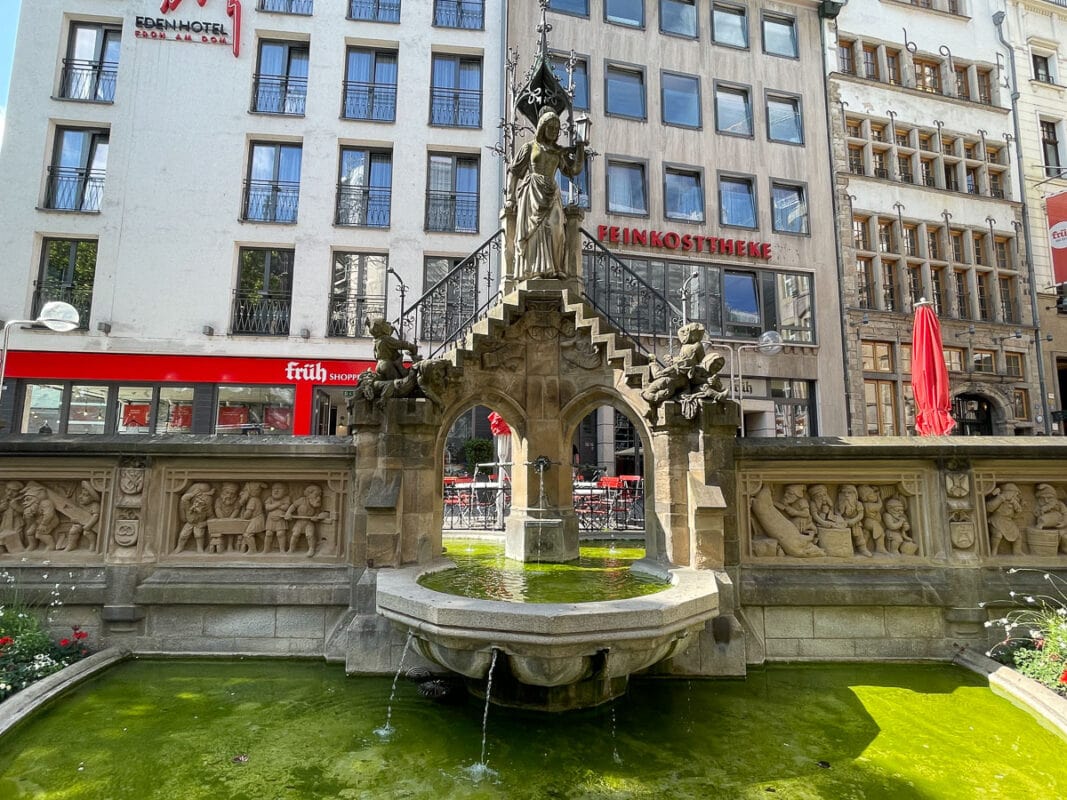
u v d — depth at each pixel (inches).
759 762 149.3
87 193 703.1
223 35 737.6
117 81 711.1
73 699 181.6
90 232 683.4
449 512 485.4
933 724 171.0
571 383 267.1
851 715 176.6
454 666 166.1
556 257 268.8
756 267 829.2
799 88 892.0
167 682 195.6
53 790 134.0
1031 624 215.6
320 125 741.3
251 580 220.1
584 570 235.0
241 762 146.7
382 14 788.6
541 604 156.6
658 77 837.8
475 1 804.0
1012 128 983.6
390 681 197.0
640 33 838.5
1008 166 968.3
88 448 220.1
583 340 265.4
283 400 698.8
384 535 211.8
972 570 220.4
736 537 219.5
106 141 717.9
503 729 164.7
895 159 918.4
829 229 864.3
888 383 861.2
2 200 672.4
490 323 258.2
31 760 146.6
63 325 307.6
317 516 228.4
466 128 762.8
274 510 229.3
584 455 751.1
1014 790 137.1
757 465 231.1
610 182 805.9
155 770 142.7
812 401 831.1
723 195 846.5
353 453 224.7
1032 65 1022.4
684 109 849.5
